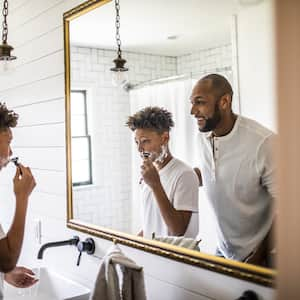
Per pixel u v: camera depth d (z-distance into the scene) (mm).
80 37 1788
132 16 1521
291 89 356
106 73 1647
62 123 1965
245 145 1117
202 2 1245
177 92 1345
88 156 1769
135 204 1544
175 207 1374
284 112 361
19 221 1559
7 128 1699
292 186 358
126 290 1269
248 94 1104
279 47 361
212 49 1218
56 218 2037
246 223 1129
